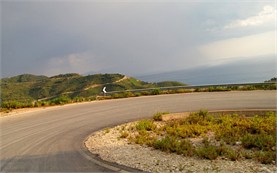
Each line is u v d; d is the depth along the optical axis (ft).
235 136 33.99
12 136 40.68
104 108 62.90
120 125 44.91
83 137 37.55
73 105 72.69
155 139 33.58
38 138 38.29
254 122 39.09
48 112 62.85
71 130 42.65
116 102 71.82
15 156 29.60
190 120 44.78
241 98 61.26
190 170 22.48
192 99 65.62
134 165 24.31
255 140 30.55
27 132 42.96
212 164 24.08
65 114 58.34
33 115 59.72
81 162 25.91
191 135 36.42
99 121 48.83
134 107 61.05
